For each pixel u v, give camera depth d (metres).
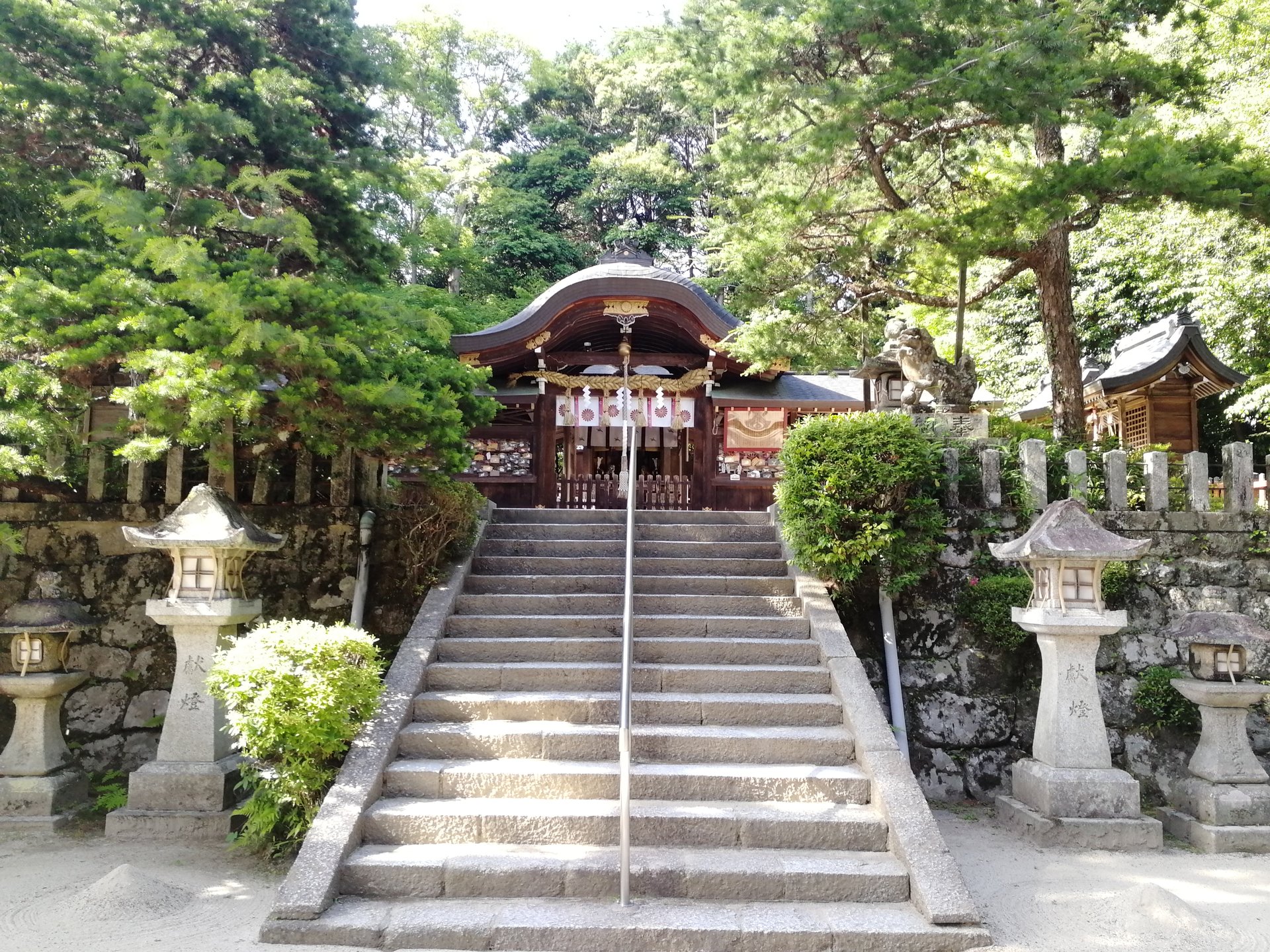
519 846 4.66
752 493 12.52
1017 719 7.02
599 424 12.30
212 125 7.01
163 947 3.95
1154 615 7.21
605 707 5.67
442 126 23.56
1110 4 9.11
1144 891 4.34
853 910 4.23
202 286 5.73
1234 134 11.15
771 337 9.77
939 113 7.51
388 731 5.28
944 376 8.38
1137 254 15.49
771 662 6.32
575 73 31.88
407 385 6.61
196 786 5.66
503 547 7.86
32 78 6.67
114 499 7.56
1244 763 5.97
